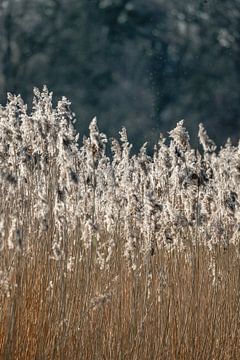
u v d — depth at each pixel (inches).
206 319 837.8
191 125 3909.9
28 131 759.1
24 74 3988.7
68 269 758.5
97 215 810.8
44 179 763.4
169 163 839.7
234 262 881.5
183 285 828.0
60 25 4124.0
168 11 4200.3
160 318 799.7
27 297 746.8
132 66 4079.7
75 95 3959.2
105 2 4180.6
